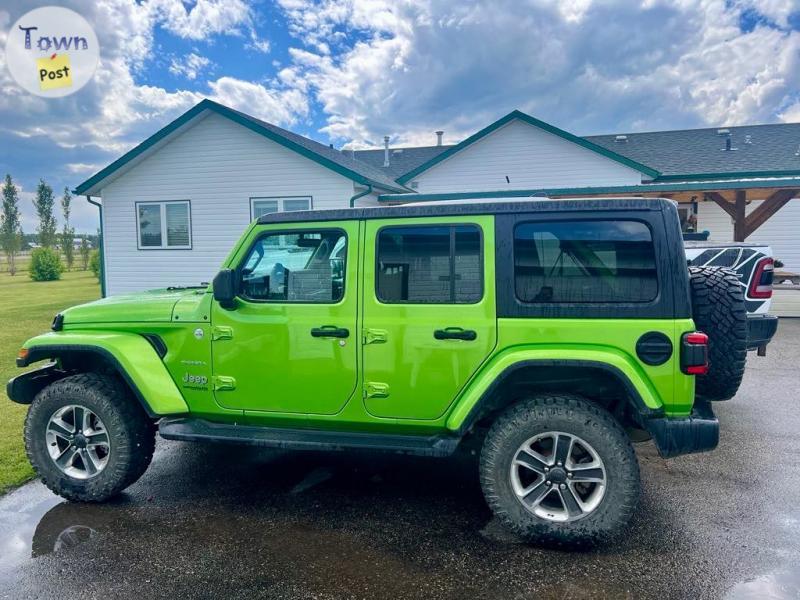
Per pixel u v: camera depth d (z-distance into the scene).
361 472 4.29
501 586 2.76
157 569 2.94
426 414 3.28
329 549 3.13
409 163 22.30
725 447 4.68
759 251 6.09
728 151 18.19
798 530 3.27
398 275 3.30
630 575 2.84
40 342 3.75
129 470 3.69
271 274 3.52
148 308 3.72
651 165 17.62
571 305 3.05
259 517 3.53
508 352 3.12
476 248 3.20
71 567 2.97
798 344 9.06
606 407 3.43
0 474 4.21
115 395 3.70
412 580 2.83
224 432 3.55
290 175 14.34
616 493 3.00
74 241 48.31
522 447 3.12
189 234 15.16
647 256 2.99
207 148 14.80
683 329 2.93
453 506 3.67
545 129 16.81
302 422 3.49
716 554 3.02
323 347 3.38
